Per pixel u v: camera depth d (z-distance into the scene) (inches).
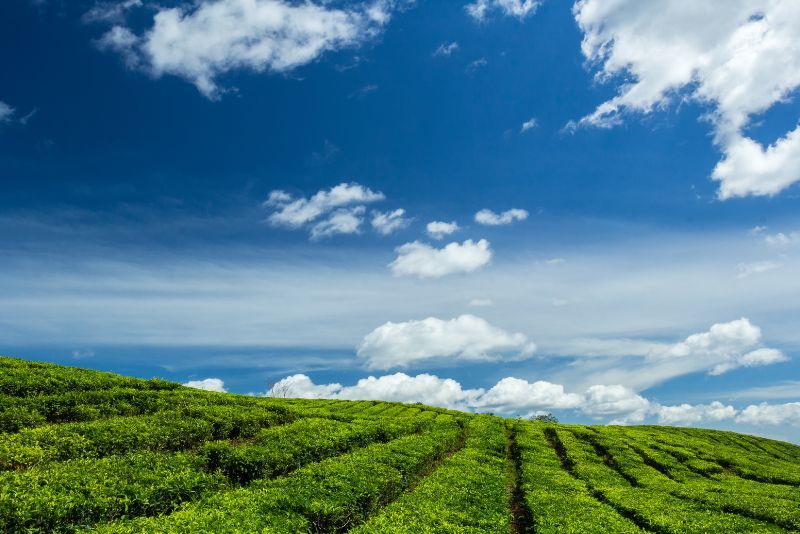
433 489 1032.8
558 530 885.8
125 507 660.7
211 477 868.0
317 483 897.5
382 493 986.1
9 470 728.3
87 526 597.6
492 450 1779.0
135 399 1251.8
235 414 1334.9
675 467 1936.5
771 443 3221.0
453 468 1309.1
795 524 1044.5
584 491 1286.9
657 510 1088.8
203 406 1338.6
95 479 701.9
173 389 1493.6
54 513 588.1
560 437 2381.9
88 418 1091.9
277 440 1196.5
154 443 995.9
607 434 2620.6
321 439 1270.9
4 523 543.5
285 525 675.4
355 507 850.1
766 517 1108.5
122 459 831.7
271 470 1018.7
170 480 776.9
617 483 1531.7
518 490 1354.6
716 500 1242.6
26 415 973.8
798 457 2908.5
